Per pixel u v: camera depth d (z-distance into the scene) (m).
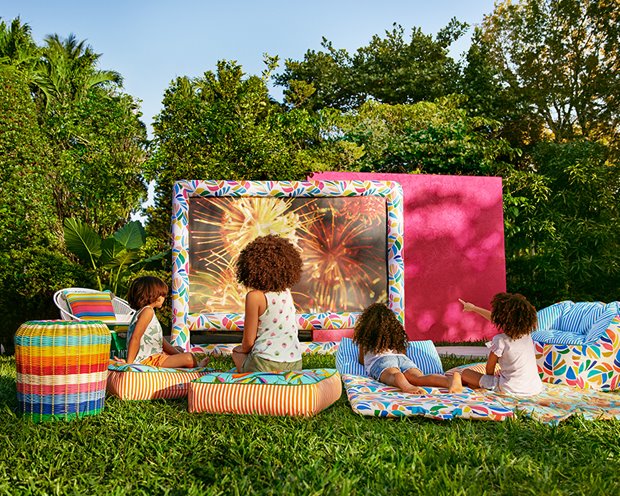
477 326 11.92
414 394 4.84
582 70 24.19
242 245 8.88
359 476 2.96
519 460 3.21
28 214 11.38
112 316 8.15
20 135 11.34
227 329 8.66
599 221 15.61
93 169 13.64
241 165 12.17
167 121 12.71
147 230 14.09
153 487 2.90
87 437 3.64
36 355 4.02
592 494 2.77
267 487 2.88
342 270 9.02
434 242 11.84
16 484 2.91
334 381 4.55
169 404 4.59
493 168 15.36
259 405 4.16
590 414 4.36
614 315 6.19
